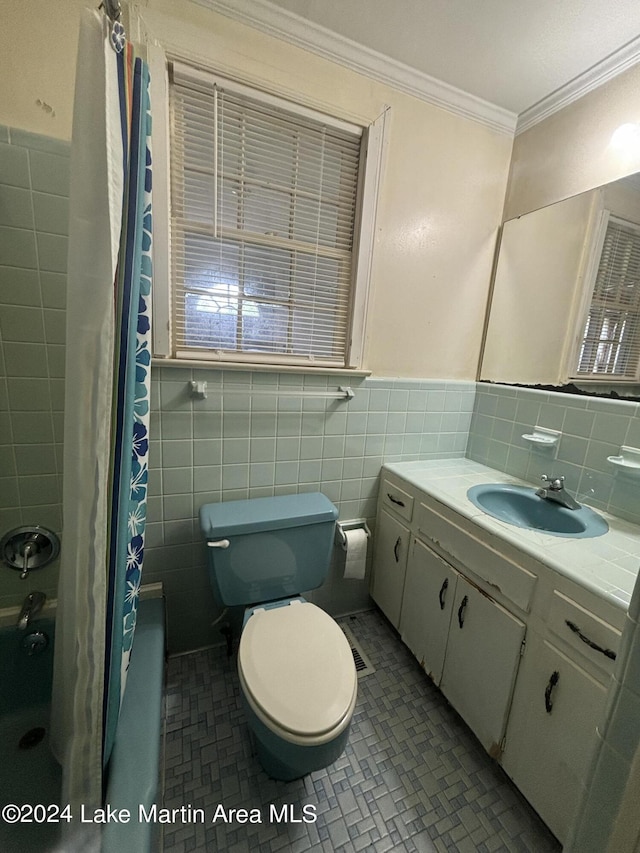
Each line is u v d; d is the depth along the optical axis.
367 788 1.10
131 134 0.75
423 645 1.44
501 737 1.09
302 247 1.38
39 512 1.17
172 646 1.50
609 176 1.31
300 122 1.28
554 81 1.40
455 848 0.98
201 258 1.26
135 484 0.92
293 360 1.46
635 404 1.20
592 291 1.35
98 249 0.64
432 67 1.35
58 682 0.89
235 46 1.13
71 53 0.99
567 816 0.89
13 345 1.07
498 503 1.45
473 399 1.85
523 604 1.01
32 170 1.00
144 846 0.71
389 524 1.67
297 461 1.54
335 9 1.13
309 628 1.16
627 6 1.08
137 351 0.88
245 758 1.16
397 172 1.45
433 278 1.63
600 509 1.30
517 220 1.64
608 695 0.47
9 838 0.90
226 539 1.24
